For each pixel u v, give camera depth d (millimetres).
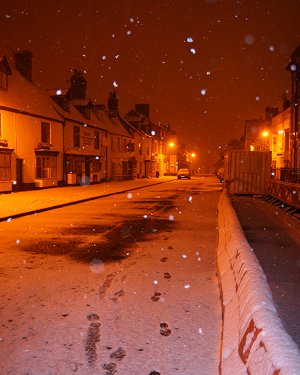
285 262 6355
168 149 81625
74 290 5371
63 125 31719
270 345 1926
